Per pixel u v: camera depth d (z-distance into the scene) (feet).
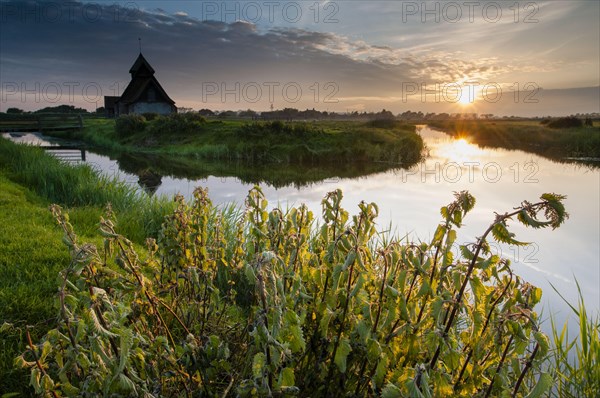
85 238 22.40
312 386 8.91
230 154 123.13
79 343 7.69
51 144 143.23
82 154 107.04
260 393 6.63
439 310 6.83
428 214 44.34
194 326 11.43
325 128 146.61
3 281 16.15
